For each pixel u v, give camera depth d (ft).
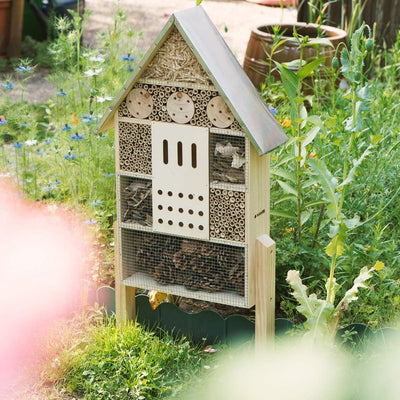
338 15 27.50
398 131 16.78
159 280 13.55
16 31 31.12
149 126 12.57
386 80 24.57
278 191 16.16
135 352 13.35
